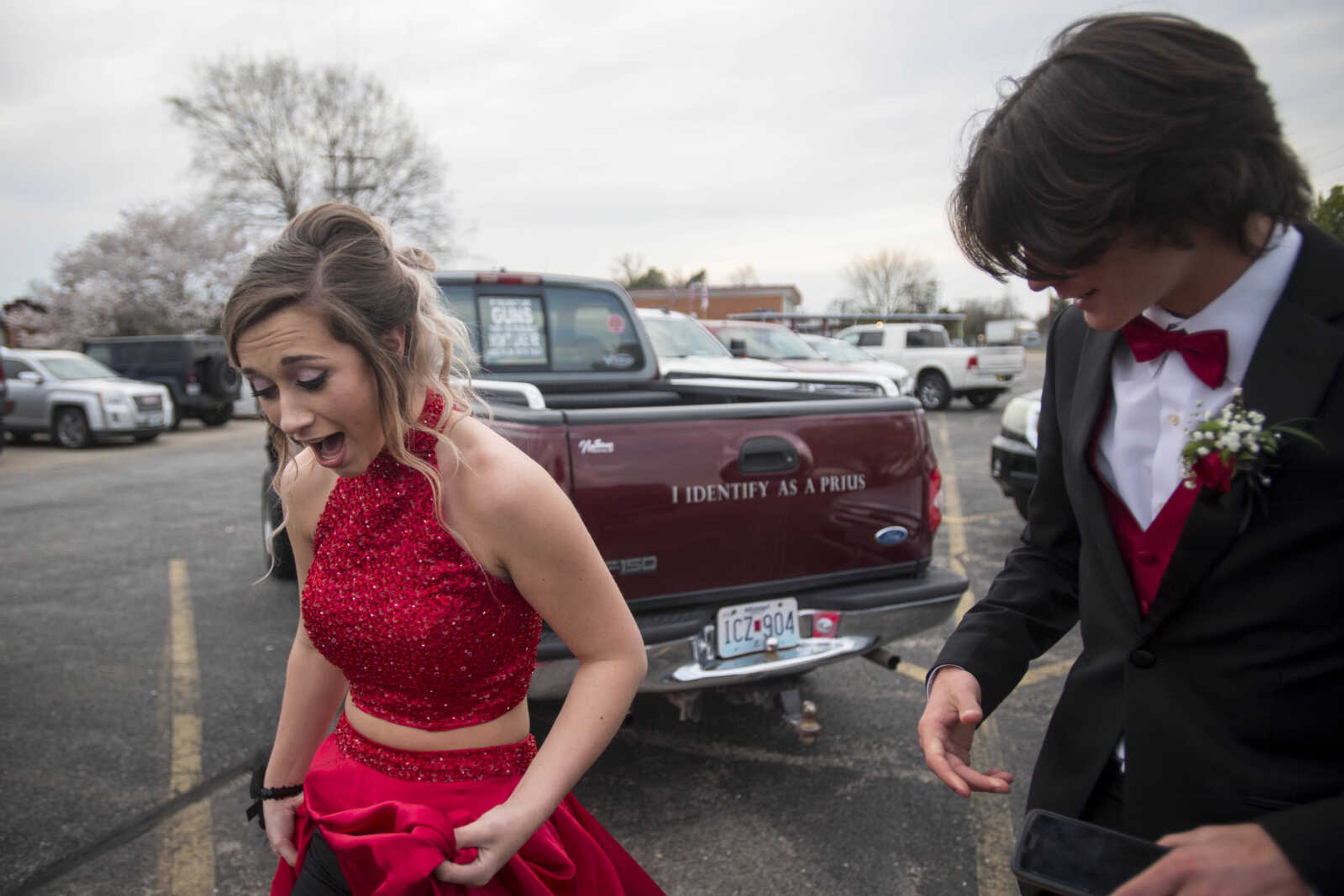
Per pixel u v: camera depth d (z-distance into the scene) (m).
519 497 1.13
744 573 2.81
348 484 1.20
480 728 1.23
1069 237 0.87
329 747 1.35
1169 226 0.86
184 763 3.16
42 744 3.31
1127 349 1.14
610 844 1.37
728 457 2.75
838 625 2.90
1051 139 0.87
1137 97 0.84
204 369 17.41
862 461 2.98
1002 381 16.70
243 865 2.55
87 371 14.81
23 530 7.40
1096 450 1.16
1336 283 0.94
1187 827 1.00
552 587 1.16
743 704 3.60
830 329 20.70
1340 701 0.92
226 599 5.24
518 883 1.17
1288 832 0.75
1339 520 0.89
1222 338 0.98
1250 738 0.96
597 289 4.56
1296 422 0.90
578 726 1.16
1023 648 1.27
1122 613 1.10
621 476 2.61
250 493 9.37
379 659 1.19
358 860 1.10
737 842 2.64
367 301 1.07
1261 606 0.94
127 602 5.20
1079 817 1.16
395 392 1.11
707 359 5.99
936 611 3.03
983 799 2.87
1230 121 0.83
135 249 35.56
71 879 2.48
